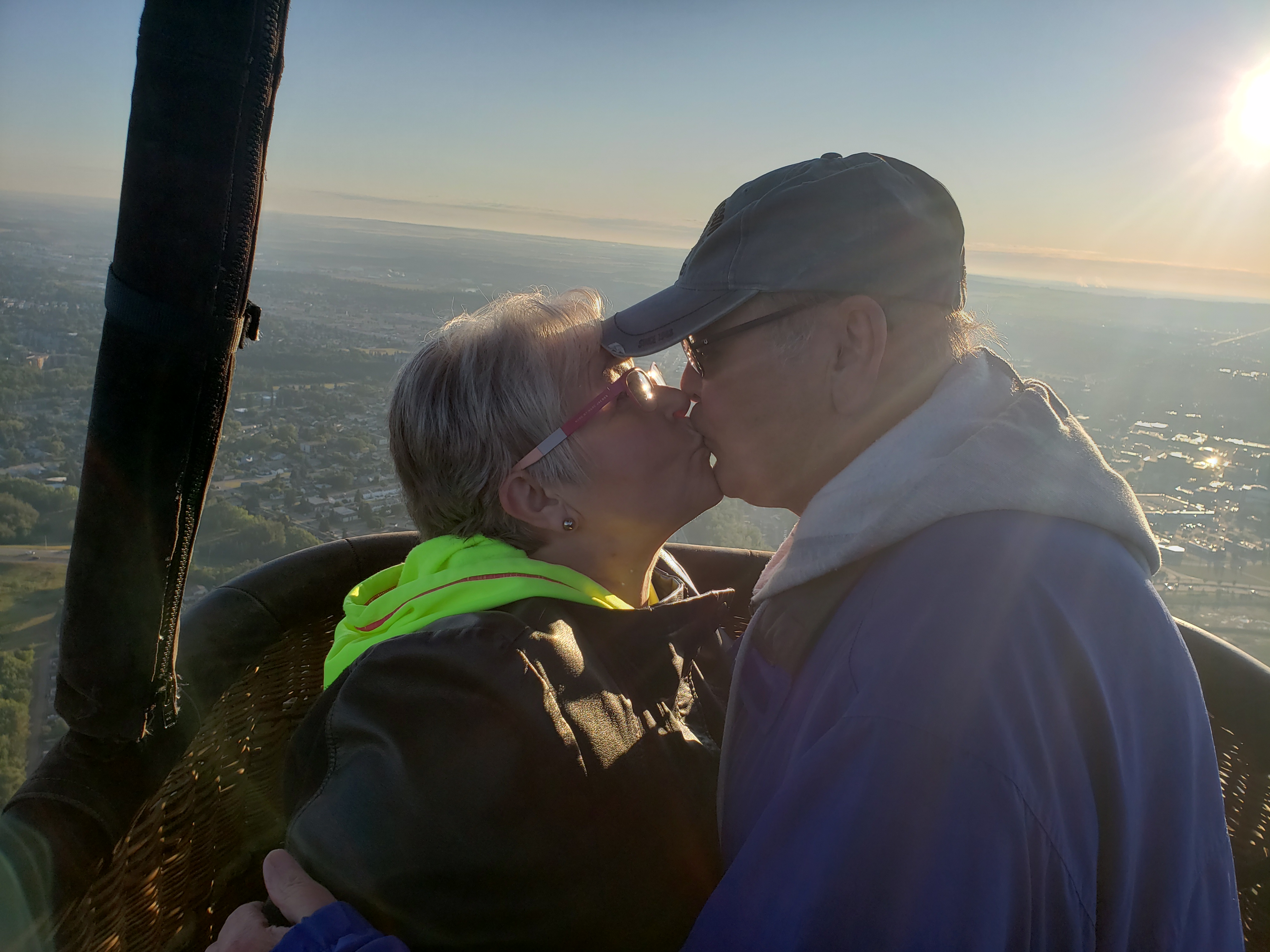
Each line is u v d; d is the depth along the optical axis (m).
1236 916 0.55
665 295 0.67
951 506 0.54
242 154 0.54
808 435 0.64
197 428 0.59
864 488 0.58
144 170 0.53
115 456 0.57
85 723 0.62
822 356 0.61
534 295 0.76
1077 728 0.48
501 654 0.62
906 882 0.45
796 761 0.53
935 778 0.45
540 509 0.73
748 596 1.13
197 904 0.83
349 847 0.59
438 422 0.71
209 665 0.82
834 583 0.59
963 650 0.48
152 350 0.56
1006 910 0.44
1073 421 0.60
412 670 0.62
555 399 0.69
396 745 0.60
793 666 0.60
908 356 0.61
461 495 0.74
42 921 0.57
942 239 0.61
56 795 0.61
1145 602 0.52
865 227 0.59
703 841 0.68
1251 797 0.83
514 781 0.60
